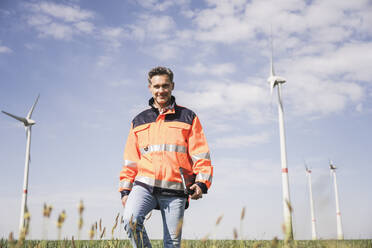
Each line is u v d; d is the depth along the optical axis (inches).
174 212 135.0
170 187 136.4
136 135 151.9
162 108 149.8
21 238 63.4
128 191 149.2
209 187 139.6
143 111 154.6
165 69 146.7
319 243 204.4
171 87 149.5
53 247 168.9
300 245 196.5
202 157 141.5
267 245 160.6
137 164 150.7
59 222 65.2
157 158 139.3
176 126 142.6
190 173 142.4
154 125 145.2
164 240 135.9
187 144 144.7
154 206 139.6
